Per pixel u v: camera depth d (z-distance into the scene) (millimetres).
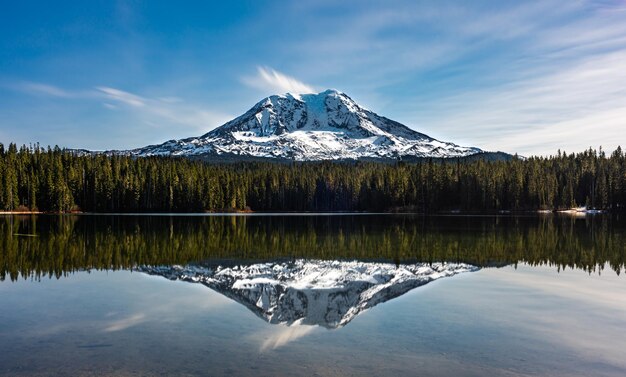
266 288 22812
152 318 16922
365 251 38625
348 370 11844
